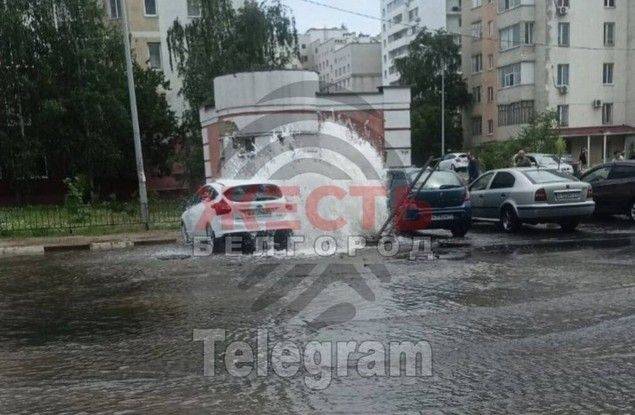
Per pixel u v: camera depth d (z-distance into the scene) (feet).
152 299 26.02
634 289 24.26
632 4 146.61
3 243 49.11
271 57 96.99
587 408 13.32
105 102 90.43
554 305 22.11
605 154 146.30
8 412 14.02
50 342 19.86
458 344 17.98
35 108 91.25
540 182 43.73
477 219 49.37
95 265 37.50
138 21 118.32
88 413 13.78
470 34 174.50
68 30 91.61
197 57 93.71
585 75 146.30
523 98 148.25
